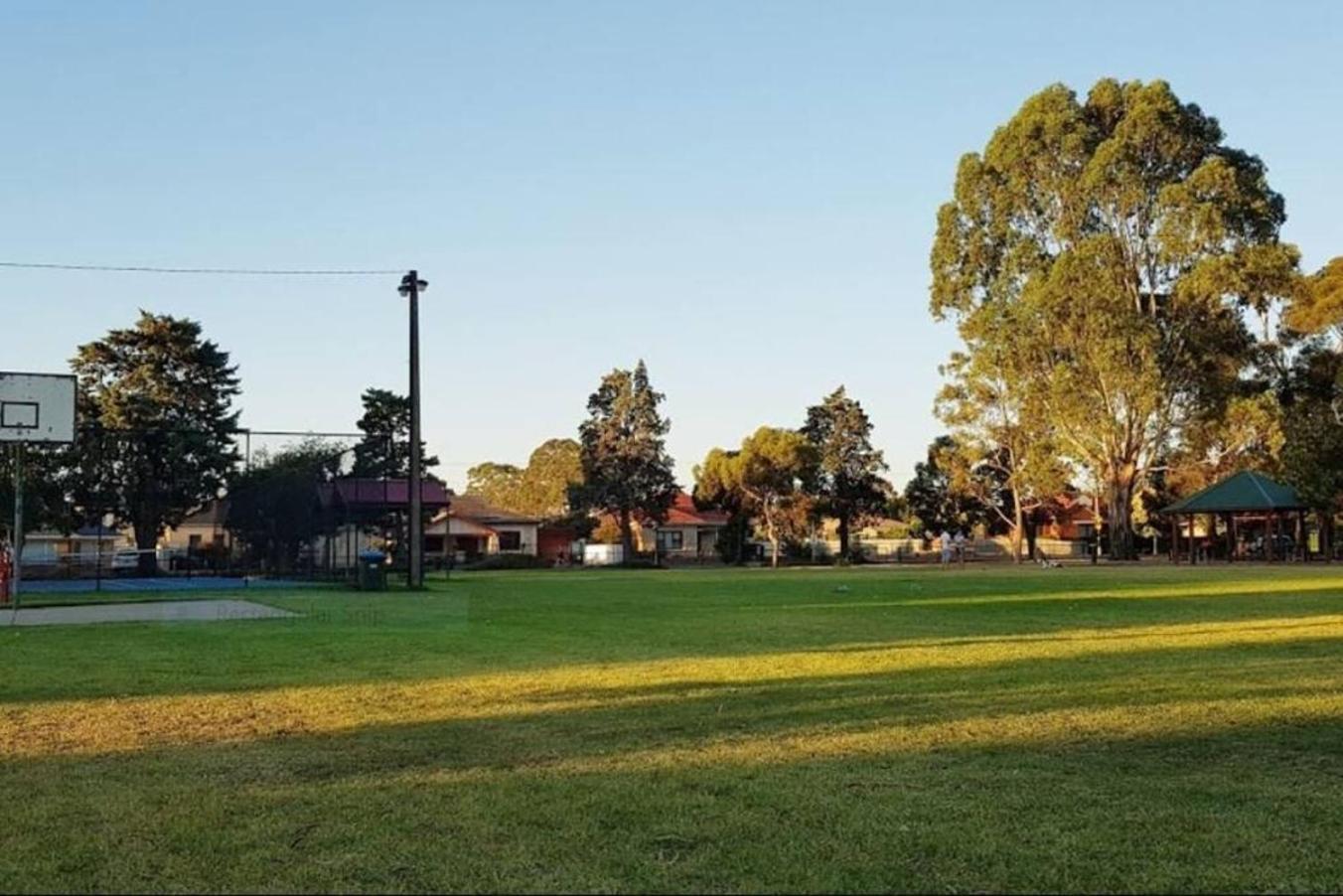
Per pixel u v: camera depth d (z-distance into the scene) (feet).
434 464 183.52
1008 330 167.94
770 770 19.54
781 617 59.21
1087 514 263.08
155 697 29.14
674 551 248.73
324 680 32.55
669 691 29.66
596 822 16.06
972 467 207.21
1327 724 24.02
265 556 109.19
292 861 14.25
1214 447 182.09
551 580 118.73
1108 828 15.70
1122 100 170.30
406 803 17.26
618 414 233.55
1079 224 166.61
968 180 176.04
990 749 21.42
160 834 15.53
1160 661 36.45
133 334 170.50
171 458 138.82
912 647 41.88
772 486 216.95
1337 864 14.10
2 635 49.32
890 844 14.92
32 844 15.07
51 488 132.77
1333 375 156.56
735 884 13.32
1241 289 154.20
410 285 91.86
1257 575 110.42
